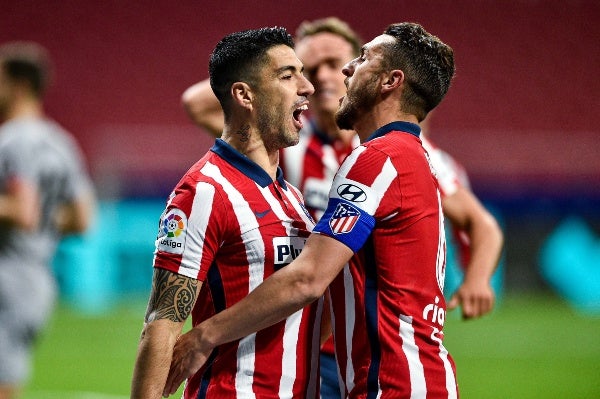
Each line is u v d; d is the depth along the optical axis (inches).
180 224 437.7
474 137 2508.6
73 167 788.6
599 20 2541.8
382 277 445.4
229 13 2501.2
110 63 2481.5
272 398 450.6
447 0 2519.7
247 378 447.2
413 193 448.1
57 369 1307.8
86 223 806.5
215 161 461.1
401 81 470.0
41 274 776.3
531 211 1984.5
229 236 445.7
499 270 1962.4
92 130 2464.3
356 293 447.2
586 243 1971.0
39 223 767.1
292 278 427.5
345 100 487.5
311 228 478.6
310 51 666.2
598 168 2001.7
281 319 432.1
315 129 690.8
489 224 692.1
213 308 455.5
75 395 1152.8
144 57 2491.4
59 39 2477.9
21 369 768.9
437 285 463.5
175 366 440.8
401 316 443.8
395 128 467.5
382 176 440.8
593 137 2529.5
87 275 1841.8
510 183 1988.2
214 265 451.2
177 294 435.2
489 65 2532.0
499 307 1899.6
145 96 2482.8
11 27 2475.4
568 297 1964.8
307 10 2490.2
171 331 433.7
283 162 689.0
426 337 450.9
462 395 1175.0
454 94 2524.6
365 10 2479.1
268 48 468.1
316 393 474.6
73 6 2486.5
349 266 450.3
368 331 442.9
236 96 468.4
